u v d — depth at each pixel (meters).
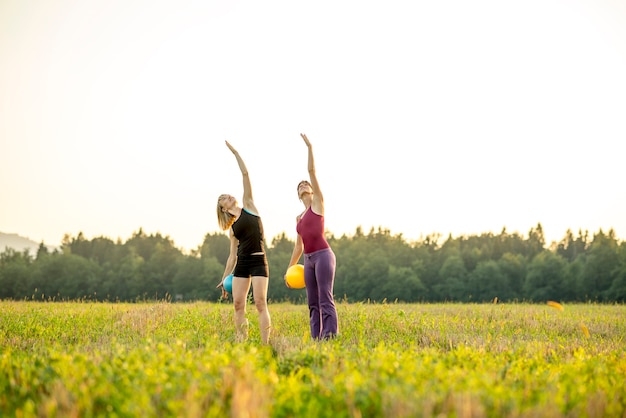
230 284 9.84
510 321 13.27
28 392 5.26
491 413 4.52
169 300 17.77
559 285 93.38
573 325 12.66
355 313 13.27
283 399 4.69
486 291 97.81
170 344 8.05
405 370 5.36
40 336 9.91
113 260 129.62
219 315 12.93
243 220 9.35
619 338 10.89
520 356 7.14
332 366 5.86
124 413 4.37
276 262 100.81
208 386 4.86
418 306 20.55
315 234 9.95
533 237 131.88
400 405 4.45
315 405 4.63
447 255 109.25
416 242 121.94
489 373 5.61
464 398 4.50
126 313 13.56
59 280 109.25
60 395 4.82
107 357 6.14
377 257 103.31
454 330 11.41
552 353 7.62
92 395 4.80
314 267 10.02
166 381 5.04
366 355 6.43
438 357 6.59
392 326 11.37
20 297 109.38
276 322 12.05
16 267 112.31
